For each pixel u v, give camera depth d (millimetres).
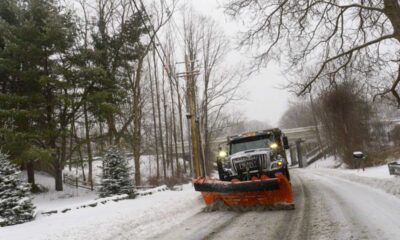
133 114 28703
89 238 8773
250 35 12570
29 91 24438
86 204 15695
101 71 24641
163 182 30672
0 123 23359
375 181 16141
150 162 49156
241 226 9094
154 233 8977
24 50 23375
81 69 24016
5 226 12211
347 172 25141
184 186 25750
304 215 9930
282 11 12250
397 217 8523
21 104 23609
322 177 23656
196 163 25938
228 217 10570
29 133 23000
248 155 13922
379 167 25969
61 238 8867
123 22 28375
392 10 11562
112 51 28312
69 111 26500
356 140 32562
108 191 19297
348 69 13438
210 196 12484
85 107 26125
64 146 26953
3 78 25203
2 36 24344
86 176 43250
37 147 23188
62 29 24328
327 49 13211
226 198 12031
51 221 12086
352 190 14734
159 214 11703
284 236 7707
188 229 9180
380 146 38500
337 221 8703
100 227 9867
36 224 11758
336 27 12672
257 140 15617
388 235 6980
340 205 11062
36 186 26500
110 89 26312
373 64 13297
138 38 28266
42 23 25203
